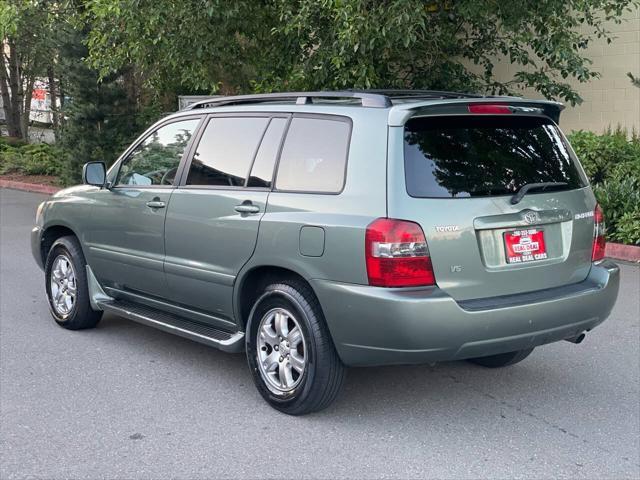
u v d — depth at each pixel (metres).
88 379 5.68
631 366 5.96
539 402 5.23
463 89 11.75
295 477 4.16
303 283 4.80
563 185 4.97
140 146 6.23
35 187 18.64
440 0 10.69
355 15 9.35
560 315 4.71
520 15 10.80
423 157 4.50
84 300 6.71
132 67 17.34
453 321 4.32
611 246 9.95
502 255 4.58
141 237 5.92
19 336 6.75
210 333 5.50
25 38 21.22
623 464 4.32
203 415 5.01
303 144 4.95
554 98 13.23
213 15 10.78
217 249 5.26
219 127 5.58
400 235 4.30
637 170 10.80
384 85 11.38
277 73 11.96
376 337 4.38
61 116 20.08
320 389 4.73
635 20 12.41
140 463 4.34
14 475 4.21
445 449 4.50
